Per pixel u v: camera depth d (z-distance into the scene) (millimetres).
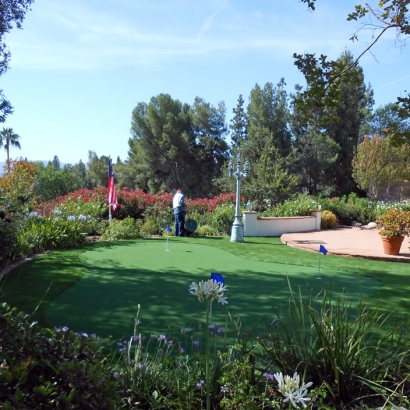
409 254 9805
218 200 17656
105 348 3814
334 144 30250
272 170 18875
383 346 3949
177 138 38656
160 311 5125
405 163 25438
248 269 8039
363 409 2662
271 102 31516
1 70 9445
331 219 16922
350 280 7285
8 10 8953
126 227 13008
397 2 4086
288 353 3053
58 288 6180
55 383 1950
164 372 3010
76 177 52062
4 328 2193
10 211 7852
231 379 2711
